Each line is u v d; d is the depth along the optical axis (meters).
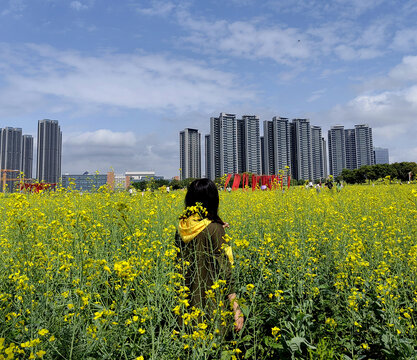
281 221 5.62
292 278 3.26
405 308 3.04
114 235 3.97
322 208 6.89
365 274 3.48
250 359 2.55
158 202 5.39
